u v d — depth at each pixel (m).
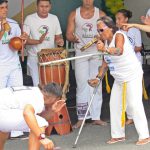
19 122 7.91
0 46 10.54
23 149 10.20
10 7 13.32
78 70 11.80
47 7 11.46
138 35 11.87
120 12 11.26
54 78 11.08
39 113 8.14
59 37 11.79
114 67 10.03
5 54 10.60
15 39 10.52
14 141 10.80
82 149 10.16
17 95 7.93
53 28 11.66
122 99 10.17
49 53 11.09
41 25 11.55
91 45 11.55
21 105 7.89
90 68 11.86
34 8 13.60
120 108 10.40
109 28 9.83
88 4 11.57
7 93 8.00
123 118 10.25
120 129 10.55
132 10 16.48
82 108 11.91
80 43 11.81
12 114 7.91
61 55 11.12
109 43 9.95
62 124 11.30
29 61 11.69
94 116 12.09
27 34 11.13
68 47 14.53
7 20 10.73
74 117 13.20
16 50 10.67
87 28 11.73
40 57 11.06
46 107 8.13
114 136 10.58
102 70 10.48
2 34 10.45
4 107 7.93
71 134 11.34
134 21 16.53
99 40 10.07
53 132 11.41
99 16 11.70
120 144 10.42
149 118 12.72
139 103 10.13
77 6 15.25
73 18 11.74
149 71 15.47
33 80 11.66
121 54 9.78
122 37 9.79
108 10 15.19
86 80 11.82
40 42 11.38
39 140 7.23
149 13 13.22
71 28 11.74
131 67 9.97
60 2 14.99
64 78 11.21
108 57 9.98
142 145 10.22
